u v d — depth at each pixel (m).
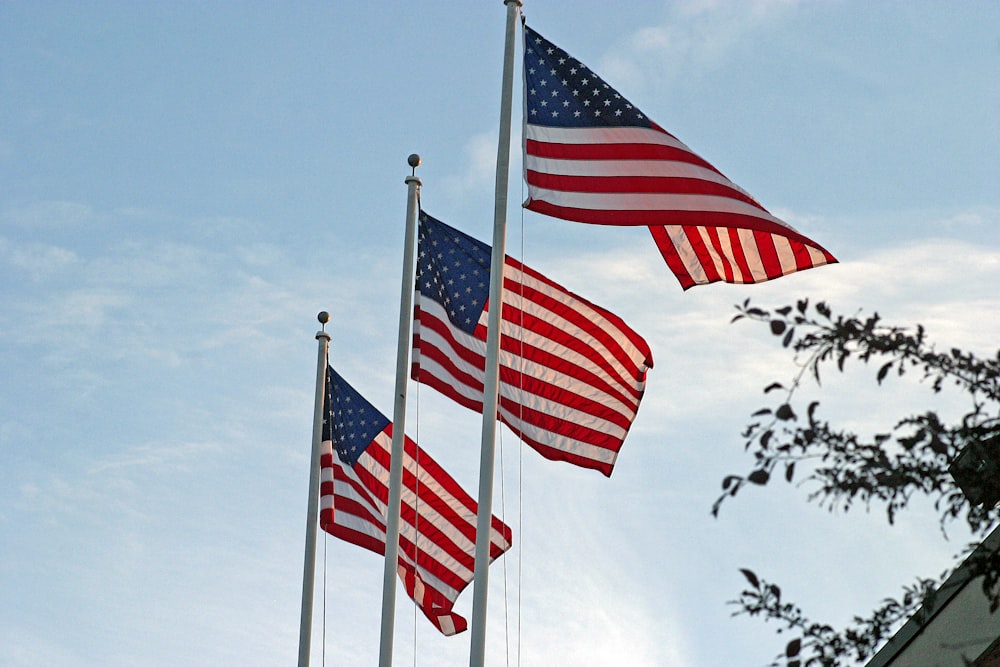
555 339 21.58
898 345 7.85
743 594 8.38
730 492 7.89
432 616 23.89
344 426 25.33
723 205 19.22
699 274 20.52
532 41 20.88
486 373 19.80
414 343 22.69
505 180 20.91
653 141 19.86
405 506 24.02
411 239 24.23
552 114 20.34
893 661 16.31
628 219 19.27
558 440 21.27
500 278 20.27
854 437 7.85
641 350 21.67
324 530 24.95
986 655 15.56
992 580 8.23
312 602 26.36
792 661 8.28
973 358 7.81
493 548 23.64
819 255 19.97
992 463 7.74
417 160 24.48
